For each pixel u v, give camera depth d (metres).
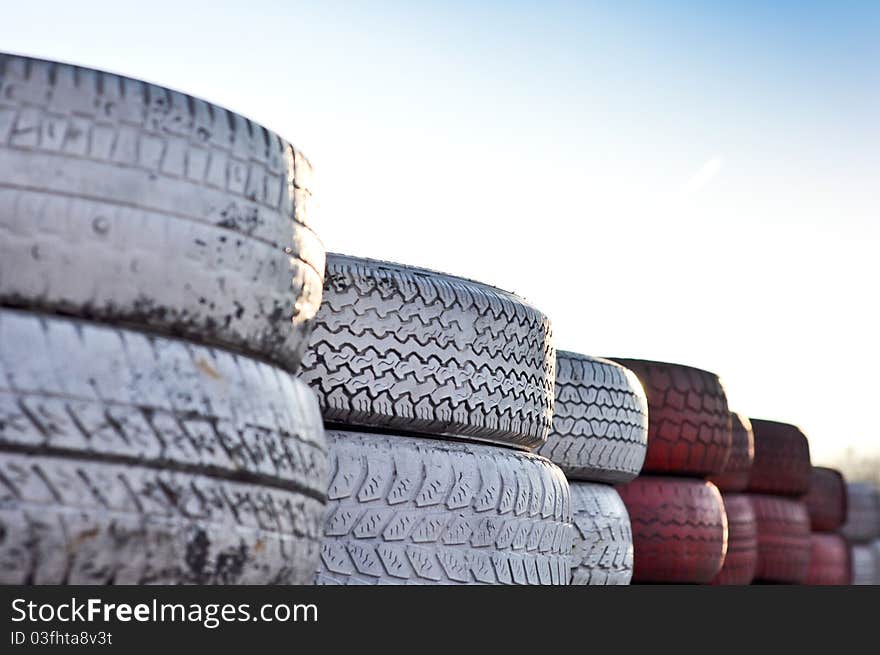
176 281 2.51
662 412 6.22
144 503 2.35
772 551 8.19
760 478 8.25
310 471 2.75
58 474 2.27
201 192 2.56
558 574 4.05
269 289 2.71
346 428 3.63
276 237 2.73
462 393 3.71
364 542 3.49
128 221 2.46
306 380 3.50
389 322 3.61
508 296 4.03
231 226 2.61
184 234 2.52
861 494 11.45
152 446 2.37
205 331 2.57
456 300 3.74
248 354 2.71
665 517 6.07
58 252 2.39
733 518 7.33
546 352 4.14
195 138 2.57
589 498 5.11
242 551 2.50
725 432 6.46
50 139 2.41
